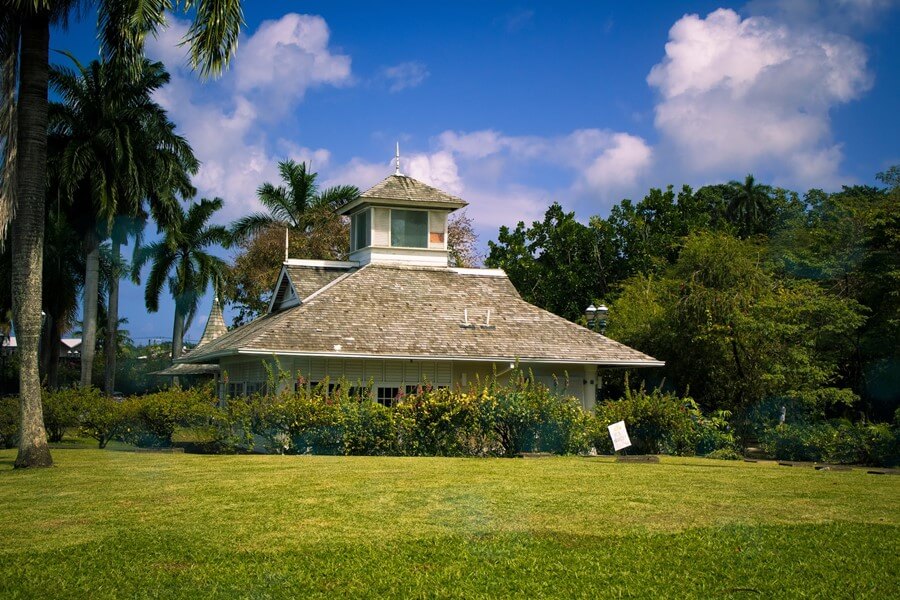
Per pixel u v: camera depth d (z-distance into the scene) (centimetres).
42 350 5341
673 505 1147
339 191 5122
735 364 2827
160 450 2142
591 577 788
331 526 998
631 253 5291
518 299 2966
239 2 1677
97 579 780
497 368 2628
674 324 2969
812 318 2794
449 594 736
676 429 2223
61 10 1727
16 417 2327
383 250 2984
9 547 900
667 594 736
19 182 1628
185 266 5041
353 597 729
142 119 4153
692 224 5559
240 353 2312
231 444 2064
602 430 2170
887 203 3322
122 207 4191
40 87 1648
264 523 1014
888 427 2191
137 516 1061
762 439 2444
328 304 2603
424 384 2516
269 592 741
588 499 1188
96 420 2270
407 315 2652
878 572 803
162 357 7738
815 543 916
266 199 5138
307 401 2023
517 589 751
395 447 2023
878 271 3039
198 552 873
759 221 6919
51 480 1406
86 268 4116
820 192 6612
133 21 1666
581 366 2712
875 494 1266
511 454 2056
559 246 5372
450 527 993
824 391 2645
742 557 857
